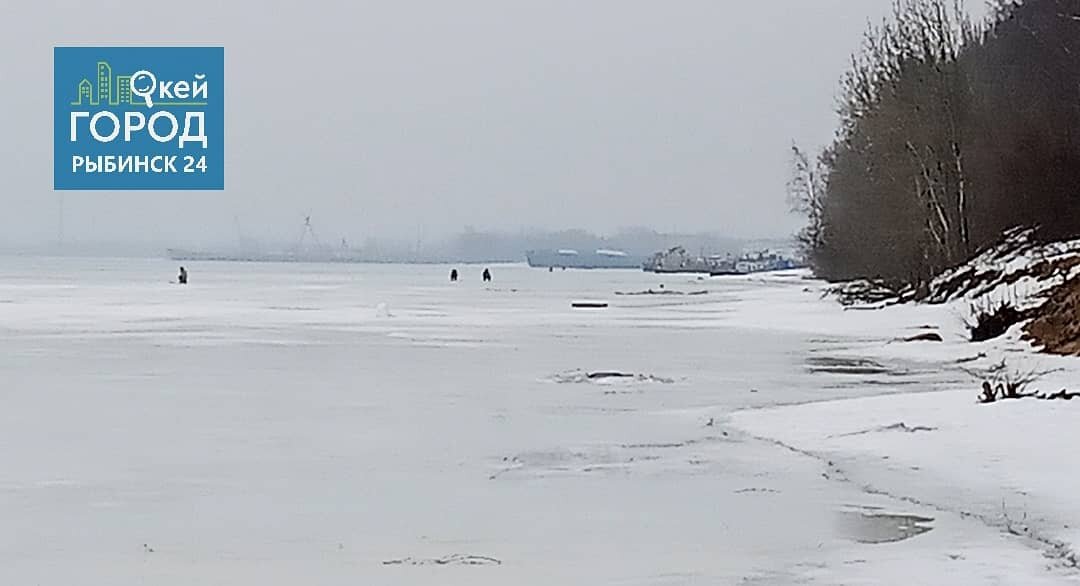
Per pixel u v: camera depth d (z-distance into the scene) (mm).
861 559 10609
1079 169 52438
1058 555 10688
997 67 56344
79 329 43500
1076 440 16047
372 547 11141
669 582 9938
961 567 10281
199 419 19984
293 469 15273
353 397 23328
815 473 14891
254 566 10461
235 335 40969
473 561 10617
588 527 11961
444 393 24109
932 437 16750
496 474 14930
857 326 46469
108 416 20328
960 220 55375
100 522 12211
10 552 10969
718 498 13375
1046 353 33219
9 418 20016
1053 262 43906
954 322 42156
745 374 28375
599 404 22281
